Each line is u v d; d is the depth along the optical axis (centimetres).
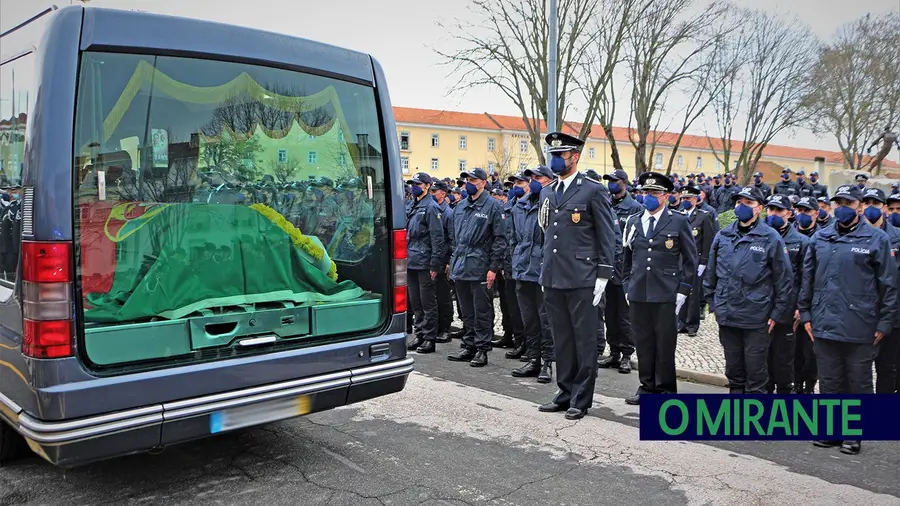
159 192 325
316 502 347
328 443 442
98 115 303
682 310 877
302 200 379
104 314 301
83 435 285
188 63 334
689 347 788
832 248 477
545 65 2139
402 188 423
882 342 516
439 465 404
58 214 287
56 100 290
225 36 349
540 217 543
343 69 399
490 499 354
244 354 341
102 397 292
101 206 303
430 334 767
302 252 377
